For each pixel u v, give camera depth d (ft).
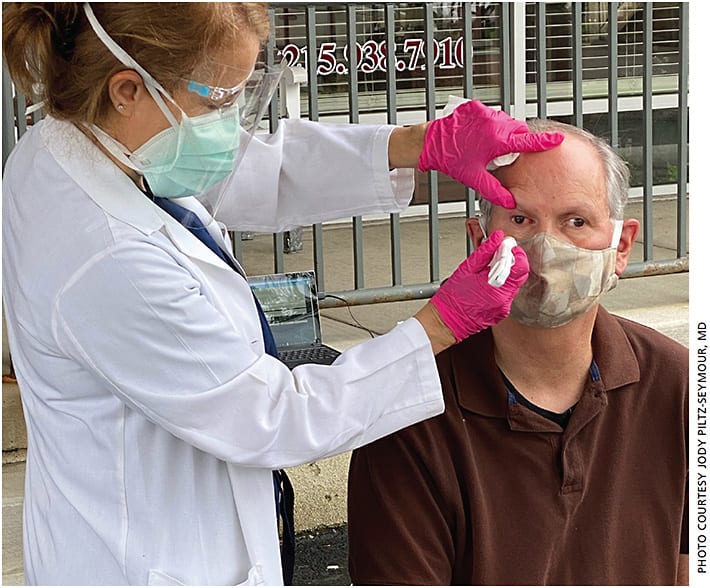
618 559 6.81
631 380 6.78
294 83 17.63
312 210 8.01
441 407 6.24
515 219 6.56
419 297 13.51
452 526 6.63
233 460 5.95
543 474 6.68
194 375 5.76
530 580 6.61
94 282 5.63
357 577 6.69
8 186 6.14
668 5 21.97
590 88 21.93
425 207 22.22
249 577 6.14
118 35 5.54
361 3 12.95
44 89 5.78
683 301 15.35
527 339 6.65
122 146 5.88
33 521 6.36
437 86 20.57
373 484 6.61
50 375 5.99
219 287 6.25
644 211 14.70
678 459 6.87
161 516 6.05
